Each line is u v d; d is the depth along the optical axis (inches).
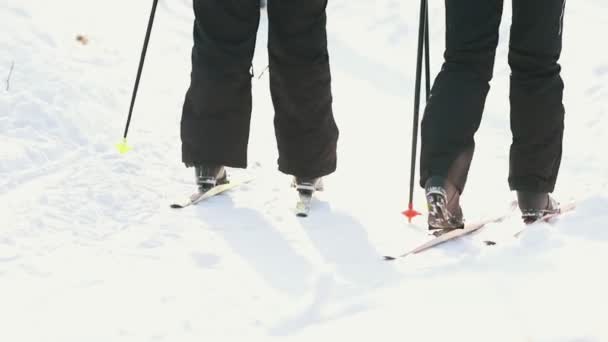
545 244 313.7
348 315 270.5
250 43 372.2
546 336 240.7
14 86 487.8
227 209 384.2
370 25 741.9
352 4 777.6
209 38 368.5
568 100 568.7
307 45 359.9
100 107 495.8
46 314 283.4
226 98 376.5
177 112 521.7
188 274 315.3
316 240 355.3
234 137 383.6
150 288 303.0
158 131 482.6
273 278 315.3
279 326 272.4
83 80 520.7
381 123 561.9
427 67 359.9
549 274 280.1
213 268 323.6
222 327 273.4
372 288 291.6
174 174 424.8
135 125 486.3
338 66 673.6
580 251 300.0
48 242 339.3
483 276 282.2
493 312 257.3
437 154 328.2
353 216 384.5
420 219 379.6
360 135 534.9
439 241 341.4
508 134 535.8
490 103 584.7
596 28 670.5
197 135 382.3
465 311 259.6
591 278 274.7
